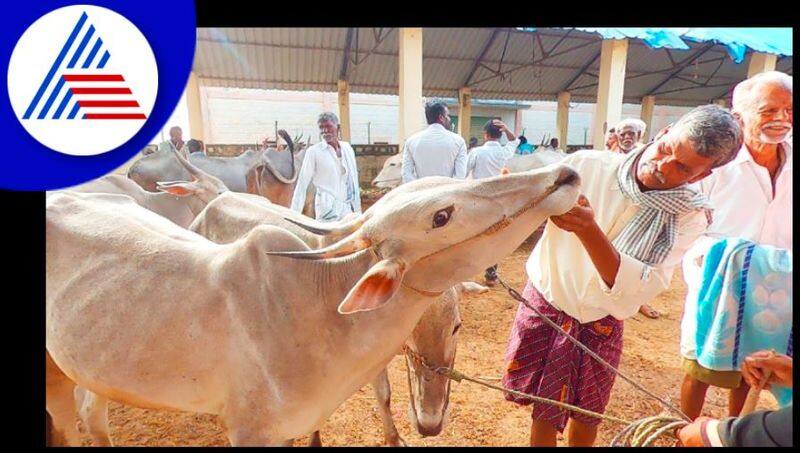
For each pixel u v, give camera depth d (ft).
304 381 5.96
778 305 7.12
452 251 5.32
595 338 7.25
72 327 6.61
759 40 37.68
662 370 14.47
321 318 5.94
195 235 8.18
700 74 59.72
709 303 7.72
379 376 9.77
